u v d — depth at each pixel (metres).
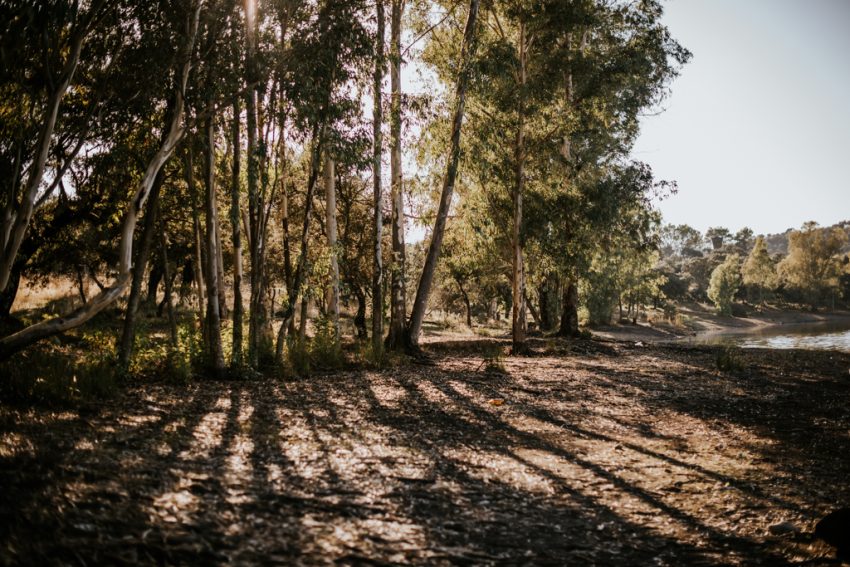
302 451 7.03
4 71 8.23
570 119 20.95
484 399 11.67
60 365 9.40
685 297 98.88
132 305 11.41
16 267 18.77
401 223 19.19
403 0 18.41
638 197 26.64
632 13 24.25
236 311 13.25
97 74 11.12
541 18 20.45
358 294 27.59
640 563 4.61
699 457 7.86
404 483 6.10
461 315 61.22
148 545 4.05
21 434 6.40
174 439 7.05
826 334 49.53
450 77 19.05
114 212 18.64
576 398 12.25
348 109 13.24
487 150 20.08
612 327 55.34
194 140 12.35
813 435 9.20
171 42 10.71
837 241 94.94
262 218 14.23
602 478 6.80
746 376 16.23
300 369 14.34
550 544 4.85
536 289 38.16
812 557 4.82
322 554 4.22
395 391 12.20
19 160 8.56
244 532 4.46
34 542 3.88
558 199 23.66
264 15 11.80
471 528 5.05
